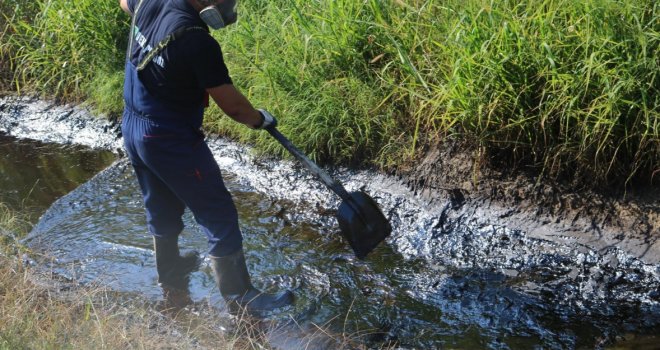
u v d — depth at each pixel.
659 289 4.04
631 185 4.41
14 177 5.84
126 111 3.79
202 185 3.78
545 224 4.49
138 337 3.41
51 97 6.79
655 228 4.26
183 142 3.69
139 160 3.89
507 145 4.64
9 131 6.65
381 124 5.09
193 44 3.45
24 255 4.48
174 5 3.52
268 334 3.82
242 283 4.04
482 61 4.65
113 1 6.50
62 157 6.14
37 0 6.86
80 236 4.82
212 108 5.80
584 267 4.25
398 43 5.08
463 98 4.62
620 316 3.88
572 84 4.34
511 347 3.71
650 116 4.23
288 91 5.39
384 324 3.92
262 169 5.47
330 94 5.20
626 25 4.35
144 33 3.59
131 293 4.19
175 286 4.25
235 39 5.77
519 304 4.02
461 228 4.65
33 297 3.74
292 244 4.68
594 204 4.43
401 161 5.01
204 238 4.71
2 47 7.07
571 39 4.52
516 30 4.54
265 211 5.08
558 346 3.70
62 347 3.26
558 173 4.53
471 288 4.19
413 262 4.48
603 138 4.35
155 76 3.56
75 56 6.50
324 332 3.82
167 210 4.10
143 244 4.70
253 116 3.73
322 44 5.38
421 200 4.85
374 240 3.97
